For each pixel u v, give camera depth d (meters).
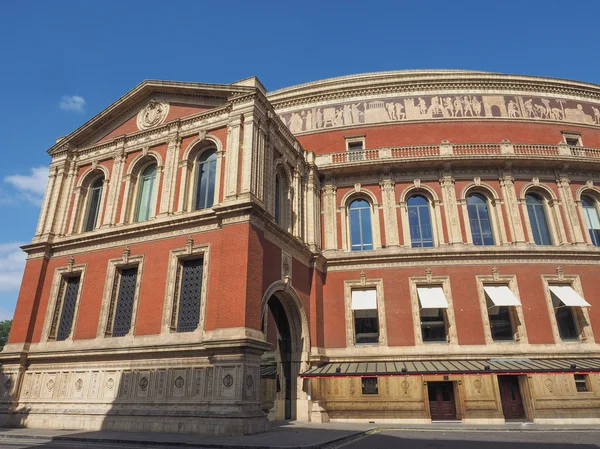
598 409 20.06
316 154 29.80
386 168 27.31
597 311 24.03
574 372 20.27
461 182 27.08
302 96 31.94
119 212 22.91
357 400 21.41
